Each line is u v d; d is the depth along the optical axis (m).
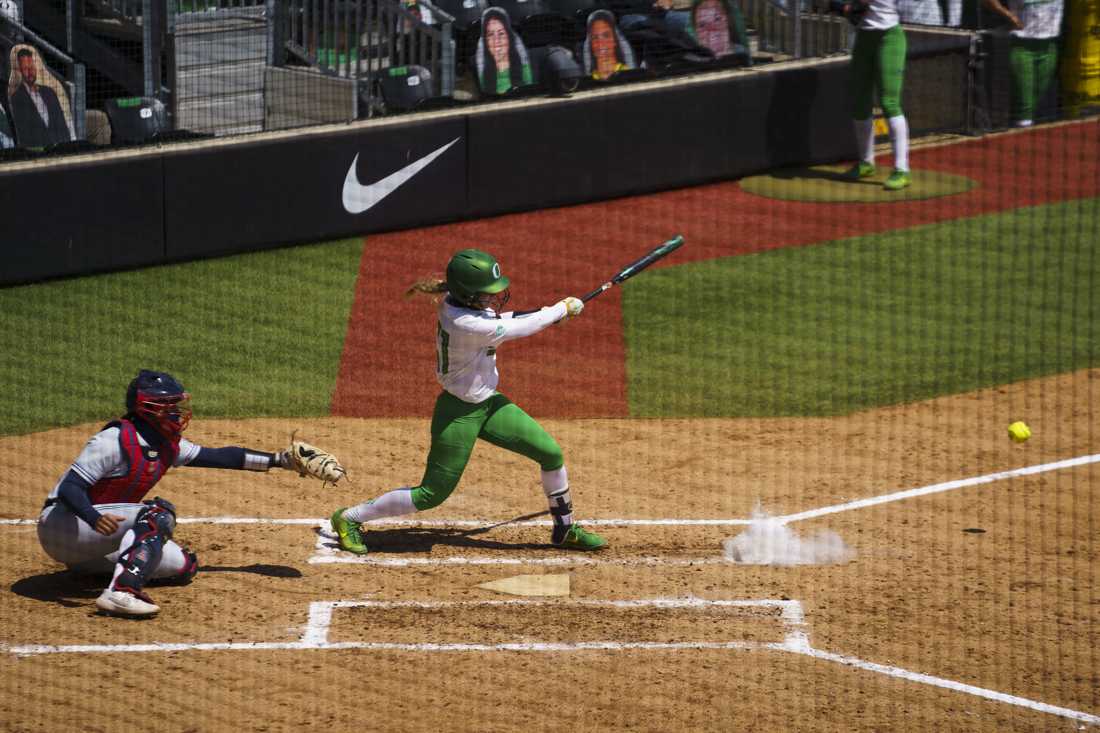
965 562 28.73
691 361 43.31
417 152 57.66
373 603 26.69
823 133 68.06
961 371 42.00
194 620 25.80
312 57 65.50
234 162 53.69
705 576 28.06
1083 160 68.06
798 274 52.16
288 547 29.56
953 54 72.06
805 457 35.25
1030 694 23.14
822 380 41.41
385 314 47.97
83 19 66.88
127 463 25.83
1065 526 30.69
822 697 22.97
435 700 22.75
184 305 48.62
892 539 30.00
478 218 59.97
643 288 50.72
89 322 46.62
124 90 67.06
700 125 64.25
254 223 54.75
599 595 27.12
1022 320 46.81
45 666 23.91
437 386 41.34
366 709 22.44
